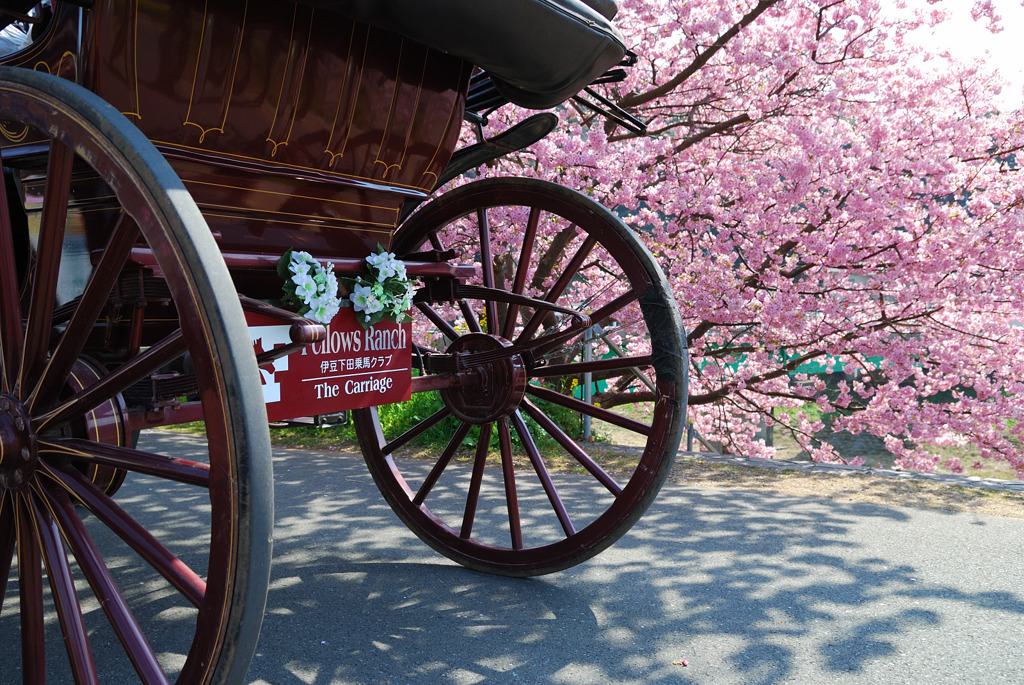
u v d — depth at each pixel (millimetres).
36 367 2012
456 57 2688
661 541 3818
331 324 2732
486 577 3383
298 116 2326
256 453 1541
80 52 1927
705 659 2559
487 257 3555
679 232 7660
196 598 1657
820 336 7582
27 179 2344
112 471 2439
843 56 6902
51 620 2941
